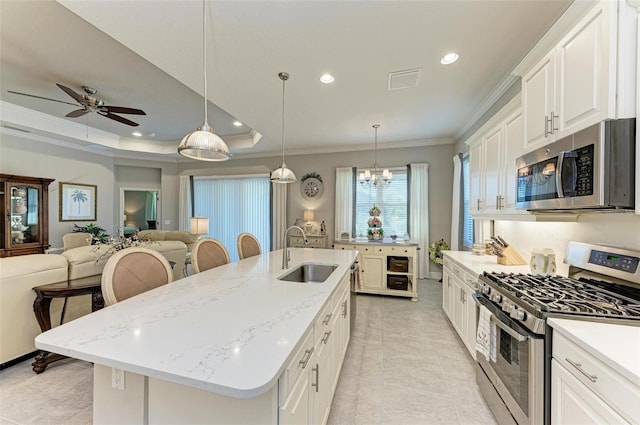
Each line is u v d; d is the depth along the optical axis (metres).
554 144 1.57
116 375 1.05
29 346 2.25
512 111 2.25
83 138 5.07
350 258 2.79
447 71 2.59
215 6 1.69
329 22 1.88
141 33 1.95
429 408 1.85
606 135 1.22
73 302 2.58
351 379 2.17
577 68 1.43
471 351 2.33
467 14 1.83
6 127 4.27
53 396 1.90
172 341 0.99
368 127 4.38
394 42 2.13
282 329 1.10
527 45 2.18
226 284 1.77
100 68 2.92
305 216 5.74
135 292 1.59
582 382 1.04
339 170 5.75
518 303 1.44
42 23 2.19
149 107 4.04
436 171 5.26
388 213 5.54
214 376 0.78
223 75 2.61
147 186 7.01
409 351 2.60
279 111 3.62
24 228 4.60
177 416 0.97
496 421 1.72
